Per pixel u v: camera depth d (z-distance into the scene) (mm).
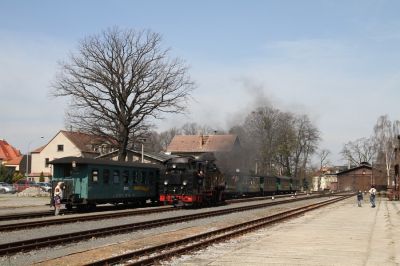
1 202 42500
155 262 13258
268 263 13336
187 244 17047
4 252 14453
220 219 28672
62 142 94250
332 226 24703
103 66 53469
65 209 32750
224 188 45188
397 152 65062
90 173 31375
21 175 83312
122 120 54125
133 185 36469
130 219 26547
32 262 13359
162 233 20750
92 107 53719
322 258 14219
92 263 12227
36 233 19625
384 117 100125
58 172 31625
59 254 14758
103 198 32656
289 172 99625
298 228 23609
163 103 54938
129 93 54250
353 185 129250
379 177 109125
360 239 18953
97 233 19031
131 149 67188
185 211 34219
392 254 15086
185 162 37438
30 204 39344
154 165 40062
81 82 53281
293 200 55562
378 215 33031
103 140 56062
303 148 101875
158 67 54688
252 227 22328
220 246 16844
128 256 13828
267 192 69938
